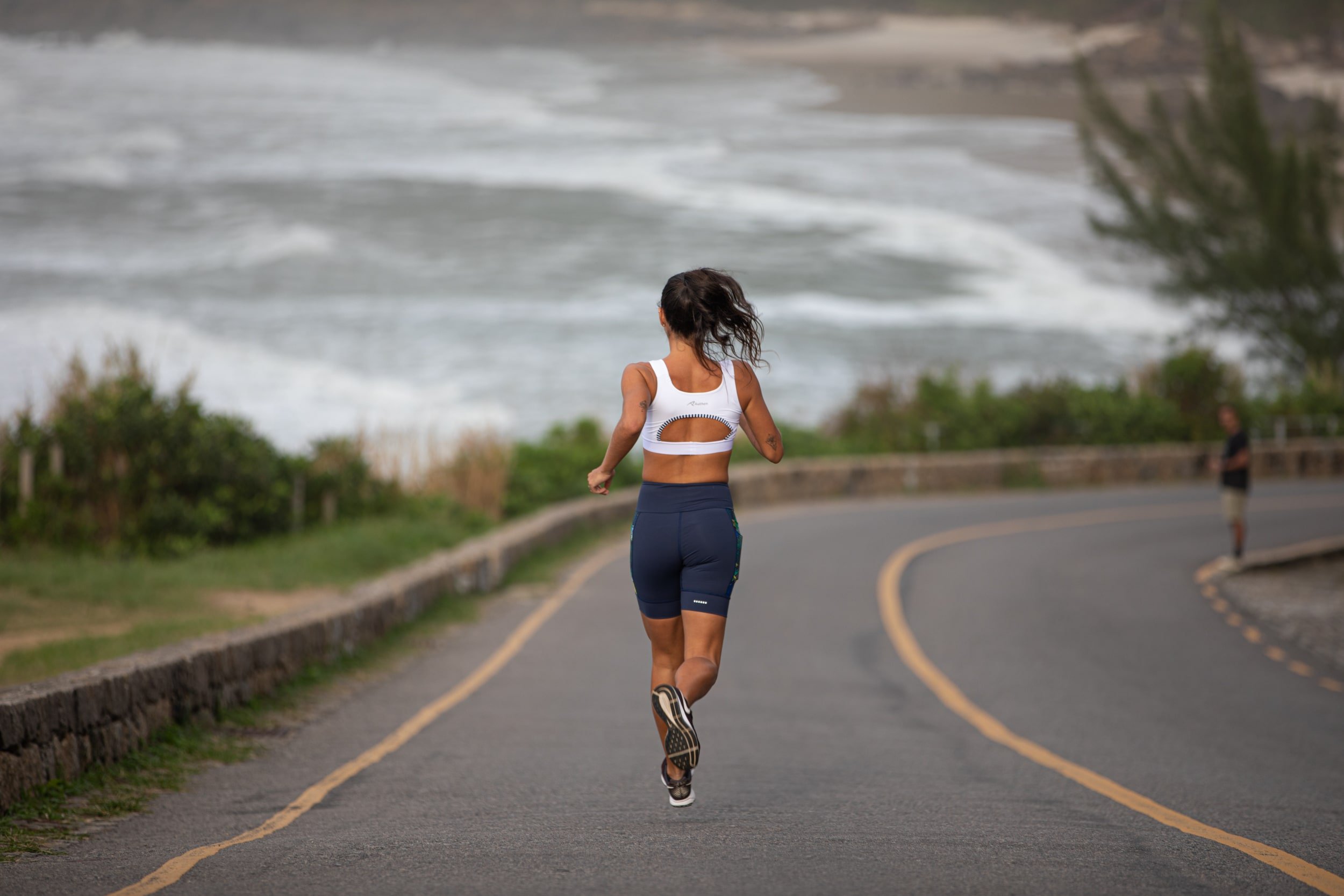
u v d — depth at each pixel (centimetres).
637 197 17738
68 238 13212
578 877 952
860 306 11675
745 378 1183
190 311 10006
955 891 912
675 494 1158
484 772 1590
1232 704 2558
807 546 5131
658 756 1745
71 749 1451
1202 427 8656
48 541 3462
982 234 15188
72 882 959
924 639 3300
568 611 3528
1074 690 2669
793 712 2267
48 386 4122
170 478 3816
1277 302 9781
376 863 1005
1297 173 9162
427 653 2856
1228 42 9262
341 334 9594
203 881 948
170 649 1884
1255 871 989
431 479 5172
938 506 6869
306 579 3312
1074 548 5194
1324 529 5766
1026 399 8581
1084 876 962
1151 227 9862
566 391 8356
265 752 1758
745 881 940
